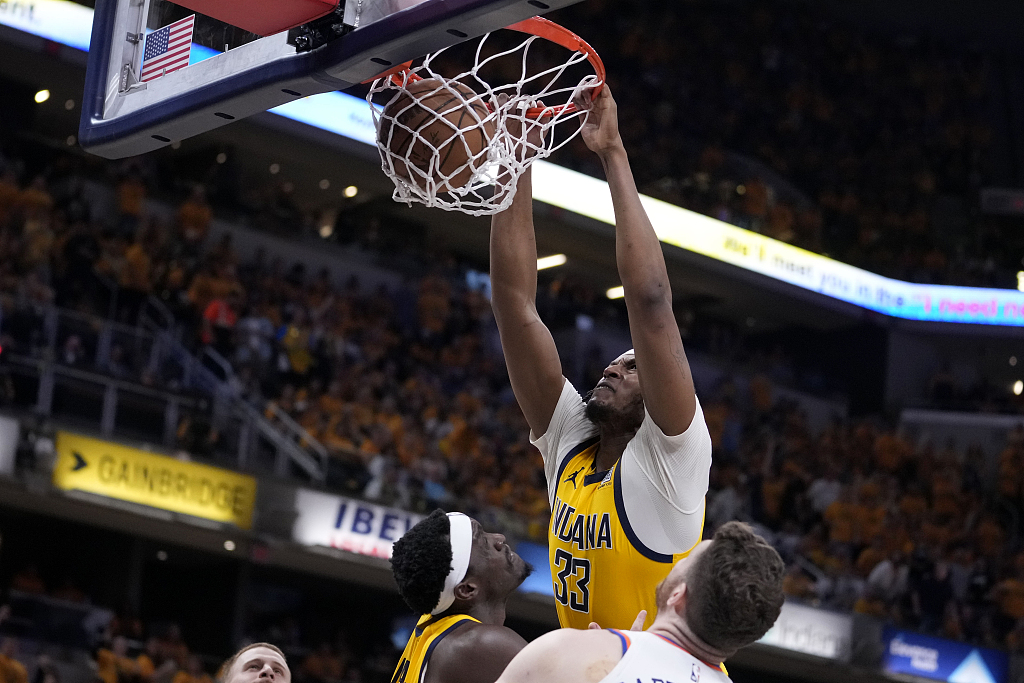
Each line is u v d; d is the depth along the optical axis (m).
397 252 21.05
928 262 24.00
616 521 2.70
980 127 25.94
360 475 14.49
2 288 14.16
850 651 16.31
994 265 23.94
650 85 23.56
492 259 3.11
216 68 2.78
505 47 18.02
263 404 14.43
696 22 25.03
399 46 2.40
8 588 15.20
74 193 16.92
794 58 25.75
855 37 26.84
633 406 2.84
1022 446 20.73
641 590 2.69
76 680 12.66
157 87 2.94
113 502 13.00
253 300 17.39
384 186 20.78
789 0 26.58
